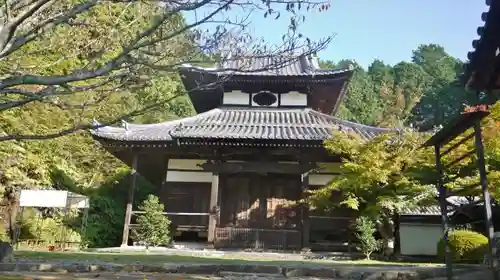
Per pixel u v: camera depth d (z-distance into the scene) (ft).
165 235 47.06
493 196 35.99
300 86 64.39
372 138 49.01
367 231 42.91
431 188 42.01
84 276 20.89
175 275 22.34
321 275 23.06
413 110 151.12
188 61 15.71
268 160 54.65
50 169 60.90
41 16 15.35
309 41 16.31
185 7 14.01
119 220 62.90
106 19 19.29
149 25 16.98
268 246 50.06
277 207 56.03
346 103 161.27
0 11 12.87
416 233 54.29
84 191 66.39
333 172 56.44
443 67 192.85
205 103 72.49
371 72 196.65
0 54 12.95
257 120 60.49
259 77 62.03
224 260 29.71
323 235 53.36
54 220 54.70
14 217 50.93
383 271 22.57
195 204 56.65
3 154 52.03
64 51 21.18
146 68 15.83
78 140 66.90
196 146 52.42
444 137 21.27
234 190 56.85
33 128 53.52
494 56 17.63
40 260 25.71
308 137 49.88
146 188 74.59
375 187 44.39
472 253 36.06
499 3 15.61
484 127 34.19
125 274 22.20
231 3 14.55
